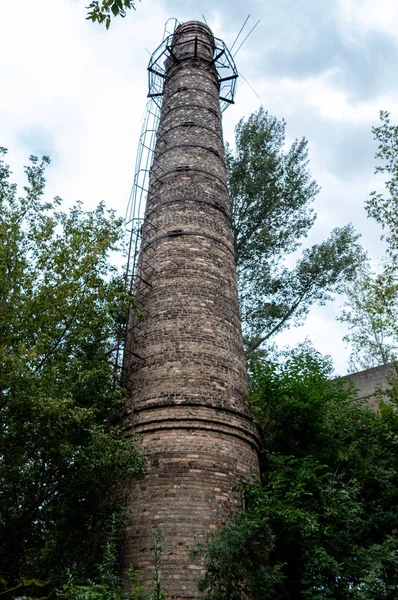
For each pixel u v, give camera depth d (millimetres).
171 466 11633
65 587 8734
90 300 13312
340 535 12391
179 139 19266
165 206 17156
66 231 14531
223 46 24062
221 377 13375
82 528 12500
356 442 15844
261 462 14047
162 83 23516
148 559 10508
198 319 14312
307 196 28047
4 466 10352
